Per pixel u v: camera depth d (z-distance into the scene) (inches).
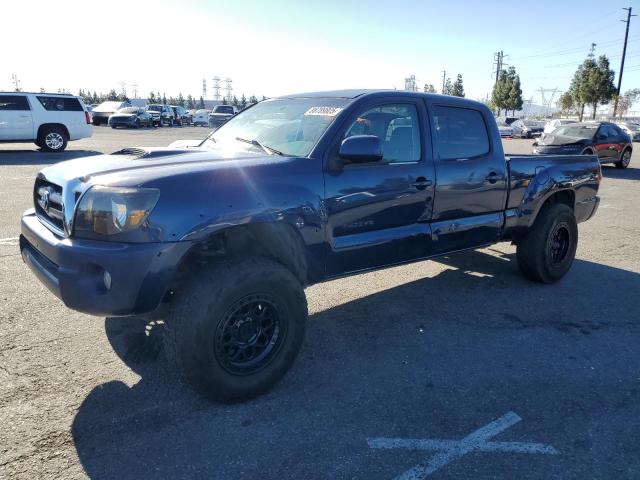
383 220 155.6
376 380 137.9
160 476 100.3
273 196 128.1
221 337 118.8
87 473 100.5
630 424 120.6
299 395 130.2
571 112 2844.5
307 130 149.9
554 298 202.4
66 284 114.3
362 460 106.3
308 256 139.7
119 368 139.0
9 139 651.5
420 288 210.5
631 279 229.1
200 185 118.4
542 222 207.9
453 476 102.3
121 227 111.0
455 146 177.5
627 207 416.8
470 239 185.0
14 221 290.2
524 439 114.2
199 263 129.1
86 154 661.3
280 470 102.8
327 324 173.3
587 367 147.6
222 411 122.3
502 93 2481.5
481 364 147.9
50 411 119.3
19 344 149.6
